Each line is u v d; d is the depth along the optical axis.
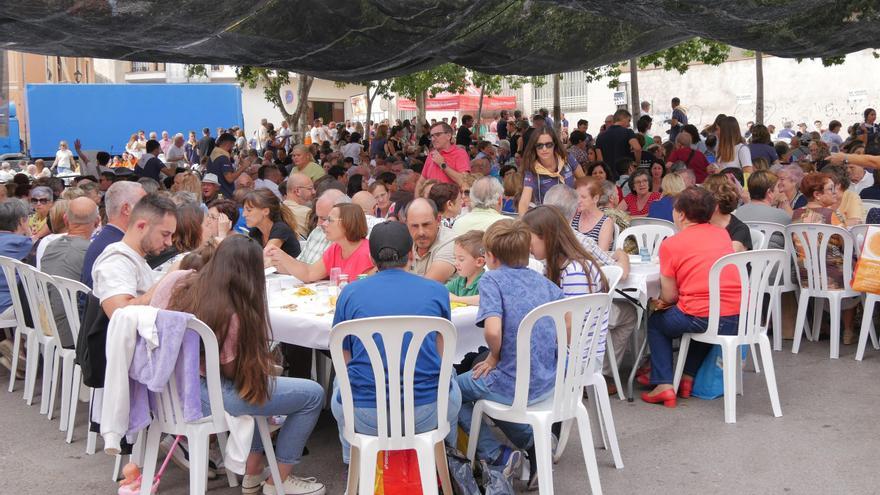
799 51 8.59
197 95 27.31
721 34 7.83
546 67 9.66
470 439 4.08
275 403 3.89
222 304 3.69
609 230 6.30
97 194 7.59
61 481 4.49
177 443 4.20
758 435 4.94
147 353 3.57
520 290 4.00
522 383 3.87
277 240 6.01
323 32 7.47
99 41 6.89
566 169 7.59
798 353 6.71
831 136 18.39
